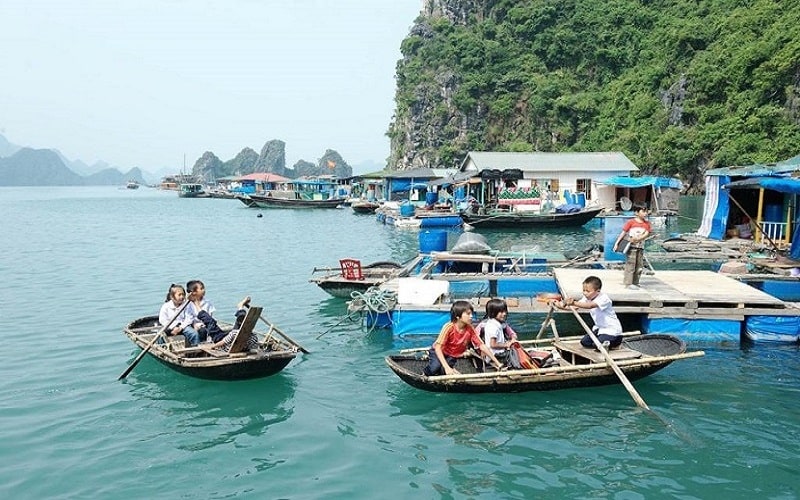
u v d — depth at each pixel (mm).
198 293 11383
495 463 7641
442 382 9359
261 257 25891
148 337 11508
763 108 59938
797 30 59906
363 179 70312
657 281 13930
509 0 97875
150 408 9414
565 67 89438
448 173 56344
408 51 104188
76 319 15023
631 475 7328
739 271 16125
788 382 10148
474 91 91938
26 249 29188
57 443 8273
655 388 9930
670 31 77062
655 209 39281
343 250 28172
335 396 9836
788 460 7645
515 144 85250
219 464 7695
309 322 14391
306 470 7523
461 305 9750
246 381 10438
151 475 7438
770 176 21453
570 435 8352
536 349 10539
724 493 6941
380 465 7629
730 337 12070
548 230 34750
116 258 25875
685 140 65938
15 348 12539
